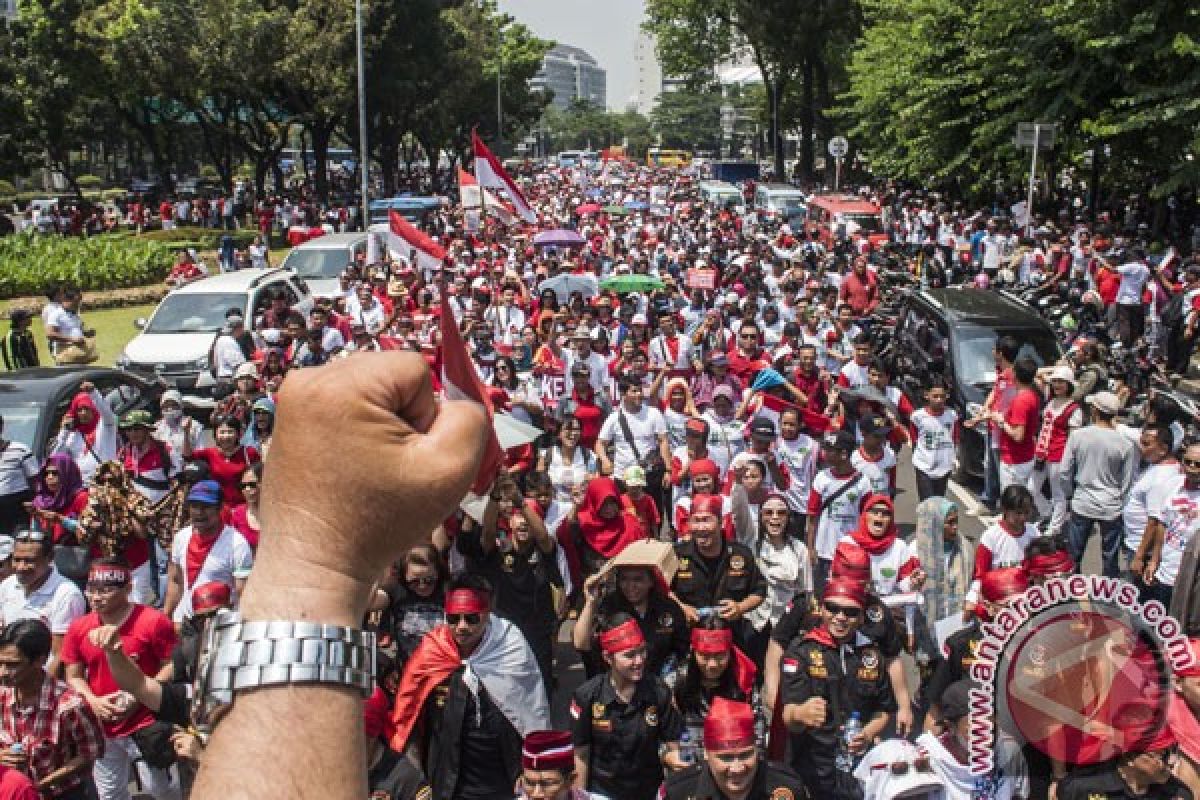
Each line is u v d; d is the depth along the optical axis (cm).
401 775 455
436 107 5731
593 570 725
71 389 1094
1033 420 1002
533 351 1394
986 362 1316
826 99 5344
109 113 5644
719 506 661
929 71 2941
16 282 2697
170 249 3469
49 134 5247
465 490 96
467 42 6006
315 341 1370
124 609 574
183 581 688
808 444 897
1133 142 2233
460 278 1931
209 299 1800
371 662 94
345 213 4303
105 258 2897
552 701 767
